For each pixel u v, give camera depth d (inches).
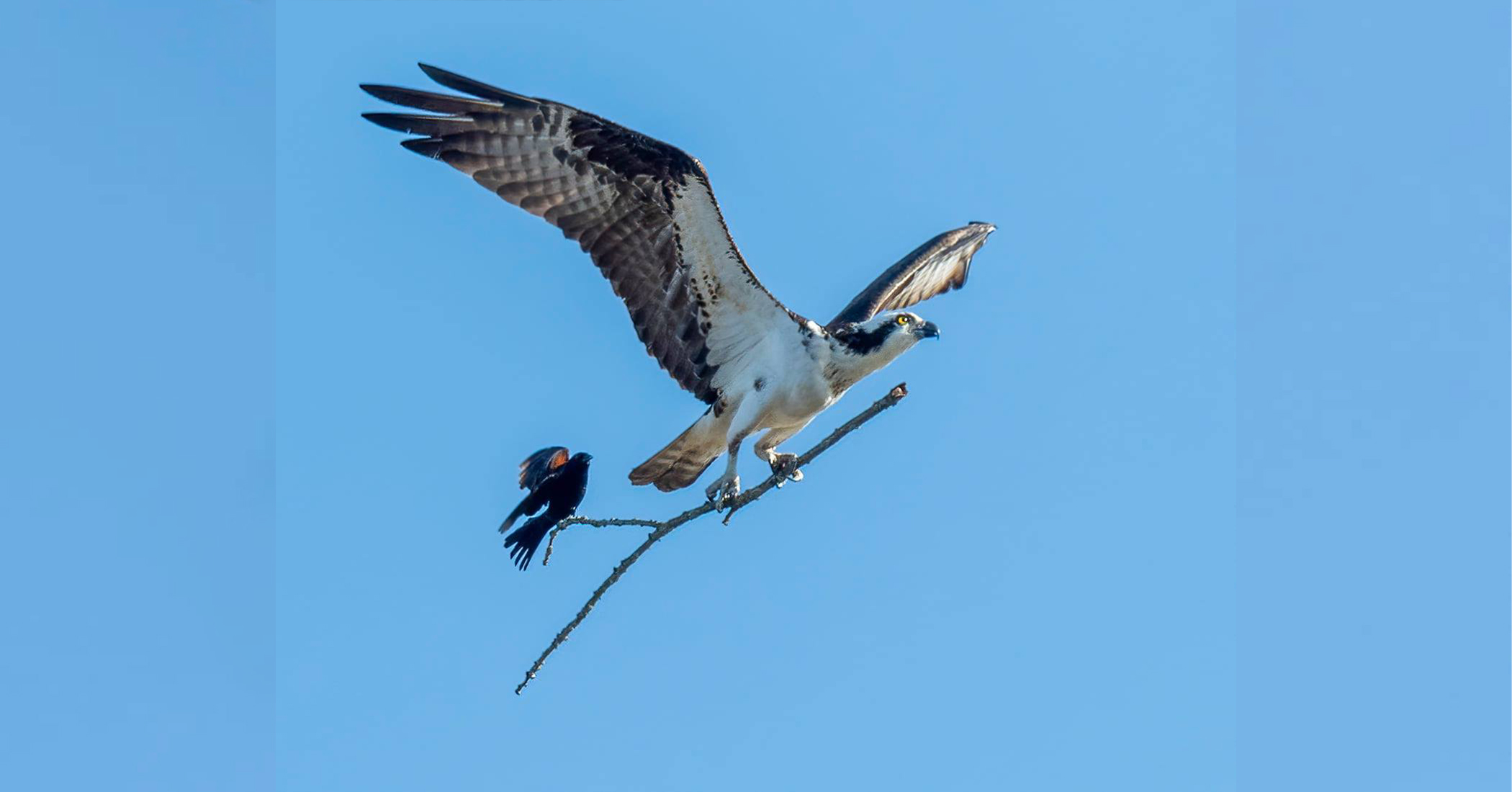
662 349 539.8
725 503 500.1
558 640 449.7
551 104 506.0
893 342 521.3
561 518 500.4
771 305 522.6
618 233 528.7
